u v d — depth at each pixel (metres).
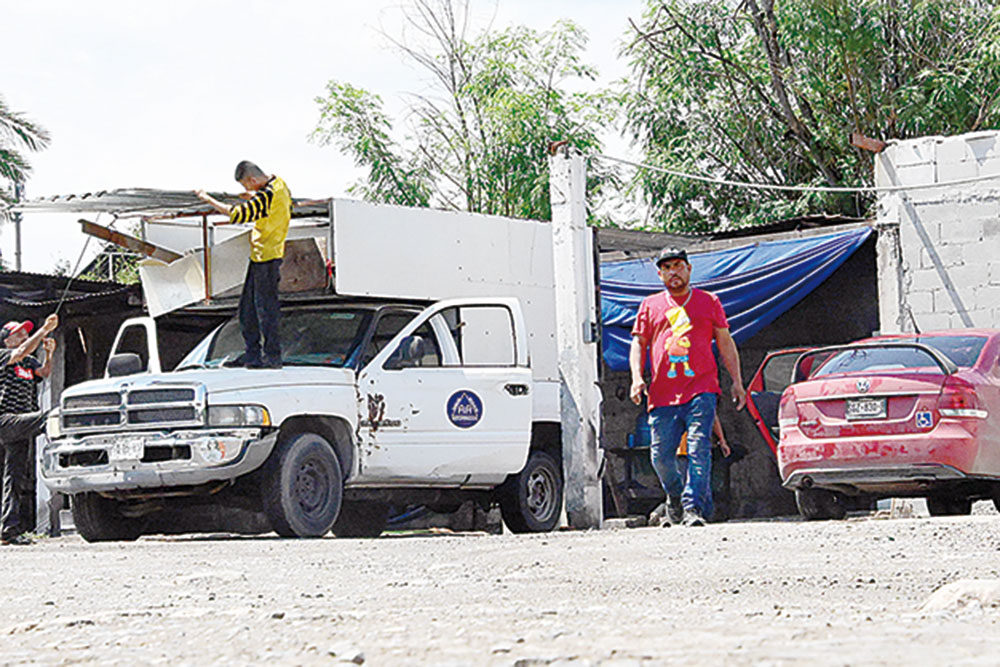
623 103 31.81
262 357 12.01
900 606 4.82
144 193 13.14
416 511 15.36
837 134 30.20
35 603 6.00
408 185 33.28
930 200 18.31
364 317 12.58
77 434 11.68
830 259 18.86
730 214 30.77
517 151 32.19
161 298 13.95
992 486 12.04
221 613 5.05
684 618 4.33
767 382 19.98
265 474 11.19
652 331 10.91
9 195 32.41
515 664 3.12
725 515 18.70
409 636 3.92
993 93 28.72
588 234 14.41
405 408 12.12
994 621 3.96
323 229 13.58
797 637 3.51
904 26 30.22
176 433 11.18
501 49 33.47
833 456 12.09
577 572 6.69
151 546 10.29
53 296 21.95
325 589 6.21
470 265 14.23
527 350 13.17
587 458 13.90
